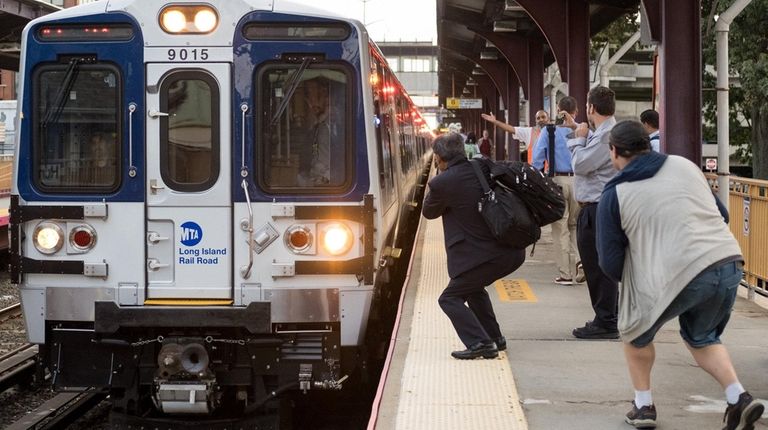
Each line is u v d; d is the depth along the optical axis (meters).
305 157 11.93
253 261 11.84
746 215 16.94
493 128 78.31
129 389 12.16
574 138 13.05
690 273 7.90
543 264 20.77
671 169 8.17
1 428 13.76
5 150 49.03
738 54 38.50
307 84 11.95
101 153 11.97
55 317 11.95
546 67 54.09
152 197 11.86
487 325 11.97
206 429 12.02
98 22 11.89
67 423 14.25
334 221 11.86
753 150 42.47
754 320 14.37
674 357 11.74
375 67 13.64
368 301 11.87
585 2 31.36
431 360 11.45
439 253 20.31
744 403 8.13
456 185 11.10
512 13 41.50
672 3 18.59
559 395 10.12
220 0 11.86
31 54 11.98
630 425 9.03
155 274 11.88
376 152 12.18
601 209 8.27
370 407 14.55
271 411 12.29
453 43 61.56
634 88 77.25
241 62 11.88
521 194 11.08
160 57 11.87
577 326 13.70
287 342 12.02
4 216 29.52
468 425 9.05
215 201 11.84
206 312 11.66
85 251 11.90
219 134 11.88
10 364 16.30
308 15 11.88
